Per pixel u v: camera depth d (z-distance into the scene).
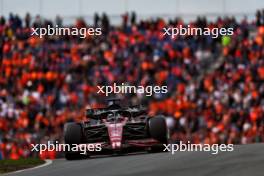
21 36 134.50
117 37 133.38
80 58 130.00
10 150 98.06
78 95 121.12
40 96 121.44
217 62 127.94
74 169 43.09
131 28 135.00
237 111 108.69
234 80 119.31
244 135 106.00
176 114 113.19
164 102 115.88
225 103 111.88
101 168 41.97
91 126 54.66
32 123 113.50
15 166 53.31
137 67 127.50
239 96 112.75
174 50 129.25
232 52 127.06
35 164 54.88
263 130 106.25
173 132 108.44
